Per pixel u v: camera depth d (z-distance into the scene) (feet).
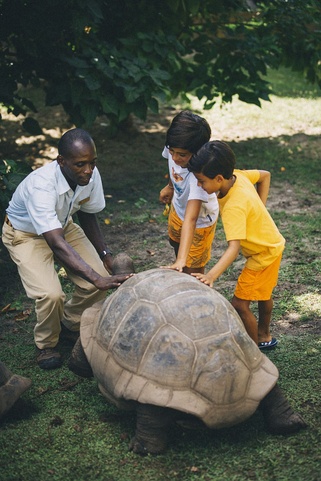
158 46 24.08
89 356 11.13
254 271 12.67
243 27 26.23
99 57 22.29
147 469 10.32
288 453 10.53
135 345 10.46
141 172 26.81
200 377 10.10
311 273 17.51
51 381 13.07
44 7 21.58
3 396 11.12
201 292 10.92
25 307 16.46
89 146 12.26
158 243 20.06
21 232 13.44
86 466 10.43
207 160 11.46
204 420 9.95
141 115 23.39
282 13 26.55
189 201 12.90
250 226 12.23
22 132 31.58
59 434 11.30
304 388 12.35
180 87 27.30
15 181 17.47
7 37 23.21
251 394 10.36
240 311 12.94
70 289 17.12
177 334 10.32
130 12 24.98
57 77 22.81
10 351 14.34
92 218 14.14
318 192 24.03
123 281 12.05
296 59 28.43
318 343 14.07
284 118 34.55
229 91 26.71
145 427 10.50
